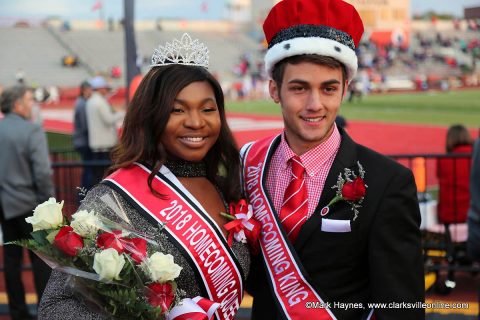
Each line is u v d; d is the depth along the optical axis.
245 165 2.50
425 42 53.47
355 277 2.26
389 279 2.16
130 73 6.96
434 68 49.12
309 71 2.18
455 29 58.62
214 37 51.62
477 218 4.26
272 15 2.27
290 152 2.34
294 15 2.21
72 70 40.72
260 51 48.00
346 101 32.44
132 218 2.21
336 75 2.20
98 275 1.99
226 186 2.43
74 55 42.62
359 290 2.27
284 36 2.22
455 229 5.71
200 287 2.25
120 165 2.27
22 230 5.09
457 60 51.47
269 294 2.41
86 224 2.01
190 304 2.08
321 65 2.18
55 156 9.70
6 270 5.15
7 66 40.44
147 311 2.00
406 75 46.94
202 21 53.38
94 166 6.32
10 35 44.69
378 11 50.47
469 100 32.72
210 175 2.45
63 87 37.78
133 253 2.01
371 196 2.19
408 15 51.06
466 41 56.41
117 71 39.47
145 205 2.22
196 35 51.41
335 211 2.22
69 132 17.72
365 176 2.23
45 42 44.28
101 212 2.15
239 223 2.30
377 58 48.38
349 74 2.27
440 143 16.52
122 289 2.00
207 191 2.39
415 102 31.80
